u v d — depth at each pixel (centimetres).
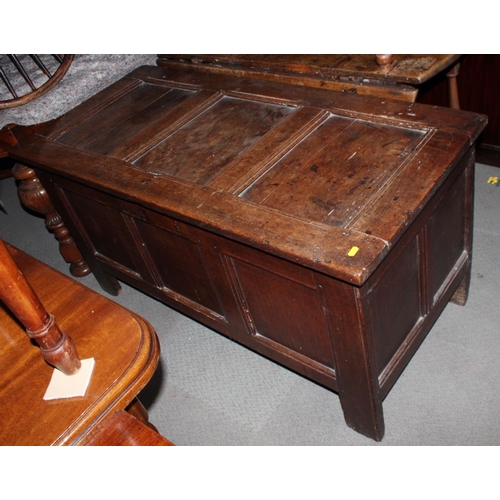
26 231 267
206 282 155
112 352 105
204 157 147
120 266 192
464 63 212
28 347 111
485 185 224
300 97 159
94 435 98
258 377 177
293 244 113
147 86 192
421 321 150
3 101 166
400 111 141
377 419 142
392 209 115
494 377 159
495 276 188
